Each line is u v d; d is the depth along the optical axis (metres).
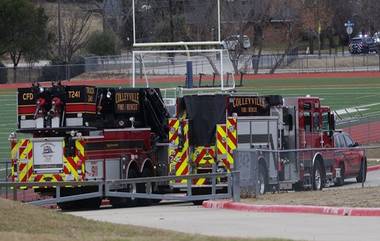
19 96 60.53
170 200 64.50
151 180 57.94
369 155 106.69
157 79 153.00
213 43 74.50
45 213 39.72
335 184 72.19
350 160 75.12
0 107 152.75
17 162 60.56
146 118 65.25
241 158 57.97
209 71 120.88
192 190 62.03
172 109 67.00
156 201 65.50
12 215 37.88
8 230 35.75
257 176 57.59
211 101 62.19
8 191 64.12
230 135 61.69
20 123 60.53
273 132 66.31
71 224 38.09
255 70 183.62
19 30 194.88
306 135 69.50
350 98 151.00
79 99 59.41
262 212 50.31
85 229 37.16
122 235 35.69
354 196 53.28
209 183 61.03
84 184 56.22
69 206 61.91
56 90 59.75
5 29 192.88
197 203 61.88
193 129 62.19
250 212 50.75
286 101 69.25
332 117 73.56
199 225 43.69
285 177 64.06
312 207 48.47
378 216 45.59
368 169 92.31
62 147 59.69
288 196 56.69
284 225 42.66
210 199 58.97
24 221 37.28
